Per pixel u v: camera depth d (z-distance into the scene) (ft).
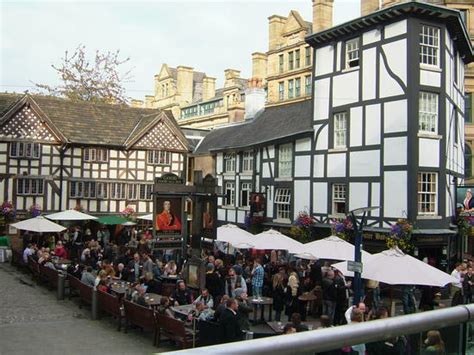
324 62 66.74
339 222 59.00
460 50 66.85
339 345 4.83
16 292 48.08
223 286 41.22
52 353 29.89
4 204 74.33
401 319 5.56
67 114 87.20
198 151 98.53
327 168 65.16
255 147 78.79
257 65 130.31
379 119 58.49
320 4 97.55
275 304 40.45
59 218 70.85
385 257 33.83
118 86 127.75
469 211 60.90
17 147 78.84
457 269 44.52
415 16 55.72
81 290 42.09
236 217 83.61
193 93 194.59
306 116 74.74
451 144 61.36
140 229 86.38
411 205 54.44
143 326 33.32
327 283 41.04
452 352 6.22
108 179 84.84
